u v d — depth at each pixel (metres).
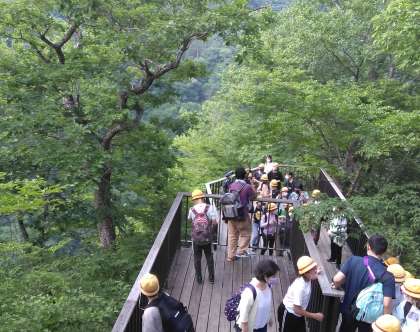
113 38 9.10
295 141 11.38
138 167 10.95
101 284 7.48
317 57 14.77
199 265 6.36
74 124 9.06
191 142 19.25
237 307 4.11
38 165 9.65
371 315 3.95
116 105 10.34
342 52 15.20
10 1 9.66
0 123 8.95
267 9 9.76
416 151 10.02
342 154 12.55
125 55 9.51
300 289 4.07
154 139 11.68
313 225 6.39
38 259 8.32
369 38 14.68
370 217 6.96
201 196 6.45
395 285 4.21
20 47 11.09
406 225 7.00
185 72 11.69
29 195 6.79
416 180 10.20
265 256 7.57
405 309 4.17
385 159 10.41
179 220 7.45
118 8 9.34
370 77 15.43
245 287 3.95
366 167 10.53
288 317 4.22
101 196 11.15
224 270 6.92
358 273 4.07
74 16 9.45
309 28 14.41
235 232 7.12
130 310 3.81
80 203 11.08
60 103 10.43
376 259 4.09
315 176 12.94
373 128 9.02
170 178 13.95
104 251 10.09
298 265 4.07
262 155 12.80
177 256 7.31
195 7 9.90
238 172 7.05
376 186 10.58
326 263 8.22
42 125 9.09
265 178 9.11
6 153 9.05
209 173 18.05
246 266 7.09
